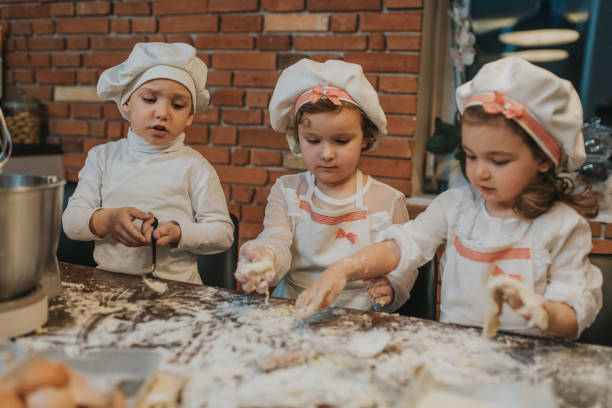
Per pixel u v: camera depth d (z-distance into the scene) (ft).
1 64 7.92
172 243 3.46
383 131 3.67
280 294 3.91
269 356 2.15
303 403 1.87
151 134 3.70
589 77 6.08
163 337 2.36
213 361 2.15
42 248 2.29
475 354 2.29
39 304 2.39
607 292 3.19
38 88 7.86
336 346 2.32
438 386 1.92
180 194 3.84
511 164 2.60
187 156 3.93
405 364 2.19
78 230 3.51
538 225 2.80
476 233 2.99
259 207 7.01
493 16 6.34
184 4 6.90
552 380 2.09
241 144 6.97
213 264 4.24
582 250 2.75
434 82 6.68
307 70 3.37
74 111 7.70
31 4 7.70
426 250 3.17
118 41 7.30
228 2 6.68
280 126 3.76
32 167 7.37
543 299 2.46
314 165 3.41
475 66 6.52
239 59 6.77
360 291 3.63
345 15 6.20
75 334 2.37
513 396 1.83
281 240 3.49
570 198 2.86
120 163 3.87
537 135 2.56
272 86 6.69
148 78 3.59
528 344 2.40
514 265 2.83
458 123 6.39
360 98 3.29
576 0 6.02
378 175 6.32
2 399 1.58
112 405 1.68
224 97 6.93
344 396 1.92
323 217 3.67
